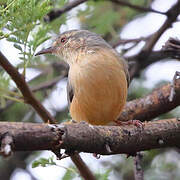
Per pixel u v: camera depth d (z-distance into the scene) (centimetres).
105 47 1049
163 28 1242
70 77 1029
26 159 1523
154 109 1063
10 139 573
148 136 780
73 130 652
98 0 1405
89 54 1028
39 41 825
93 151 698
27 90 898
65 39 1147
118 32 1588
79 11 1336
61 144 629
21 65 1175
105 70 971
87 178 934
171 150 1429
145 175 1395
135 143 763
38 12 766
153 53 1344
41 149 619
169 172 1400
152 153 1420
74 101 1027
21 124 598
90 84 972
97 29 1420
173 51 1041
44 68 1487
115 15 1421
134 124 803
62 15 1205
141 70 1433
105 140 700
